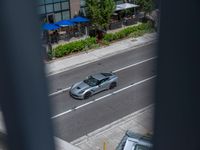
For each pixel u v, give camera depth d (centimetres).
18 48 216
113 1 2730
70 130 1478
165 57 169
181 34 162
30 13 204
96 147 1361
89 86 1766
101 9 2586
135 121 1502
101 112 1623
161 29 166
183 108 172
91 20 2634
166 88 173
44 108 238
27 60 220
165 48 168
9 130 244
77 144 1379
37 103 234
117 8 2816
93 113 1619
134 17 2858
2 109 236
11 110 234
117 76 2000
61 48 2280
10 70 222
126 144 1098
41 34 214
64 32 2612
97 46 2425
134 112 1585
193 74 166
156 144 183
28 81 226
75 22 2612
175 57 166
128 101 1703
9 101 229
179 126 175
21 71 222
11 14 203
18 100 229
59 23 2564
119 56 2298
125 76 1995
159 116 179
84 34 2653
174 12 160
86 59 2259
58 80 1962
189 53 163
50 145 246
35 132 239
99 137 1423
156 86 176
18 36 211
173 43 165
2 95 226
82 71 2095
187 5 157
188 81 167
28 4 201
